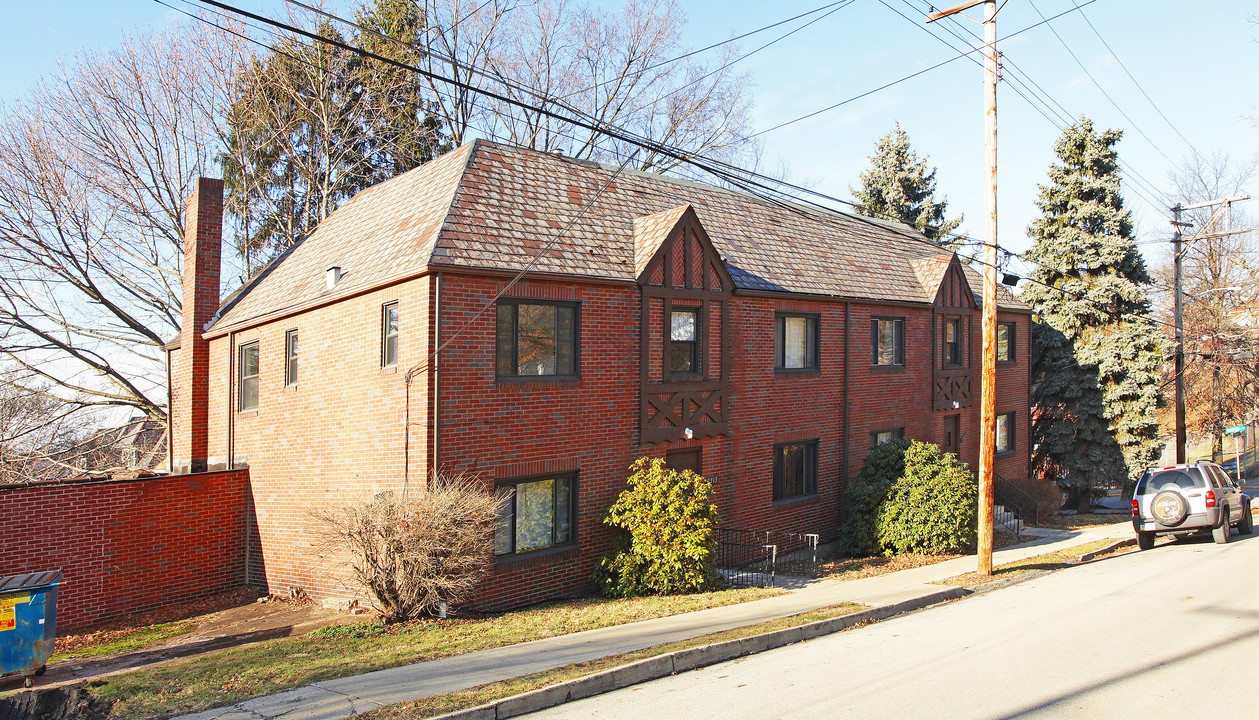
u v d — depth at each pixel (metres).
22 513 14.27
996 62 14.53
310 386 16.00
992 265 14.85
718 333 16.77
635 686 8.20
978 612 11.84
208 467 19.84
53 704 8.08
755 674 8.50
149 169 29.30
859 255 22.47
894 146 43.00
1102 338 28.05
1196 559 16.42
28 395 27.88
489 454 13.20
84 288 28.31
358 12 33.34
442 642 10.42
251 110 30.45
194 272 20.53
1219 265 41.88
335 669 9.05
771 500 18.27
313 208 32.62
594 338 14.59
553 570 13.98
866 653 9.34
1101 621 10.77
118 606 15.38
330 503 14.20
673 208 17.56
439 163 17.19
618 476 14.93
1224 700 7.21
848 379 20.33
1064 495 30.06
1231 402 38.44
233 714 7.36
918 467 18.81
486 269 13.06
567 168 17.36
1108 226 28.47
